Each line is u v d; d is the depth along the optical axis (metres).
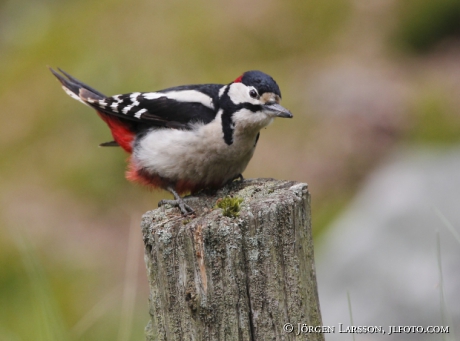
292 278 5.45
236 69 17.86
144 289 11.95
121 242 13.67
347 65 17.88
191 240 5.38
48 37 20.50
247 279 5.37
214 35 19.14
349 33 19.25
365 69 17.72
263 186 5.95
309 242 5.69
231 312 5.36
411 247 11.05
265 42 18.92
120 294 10.01
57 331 7.16
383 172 14.31
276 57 18.52
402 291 10.23
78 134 16.09
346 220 12.83
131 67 17.09
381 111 16.08
